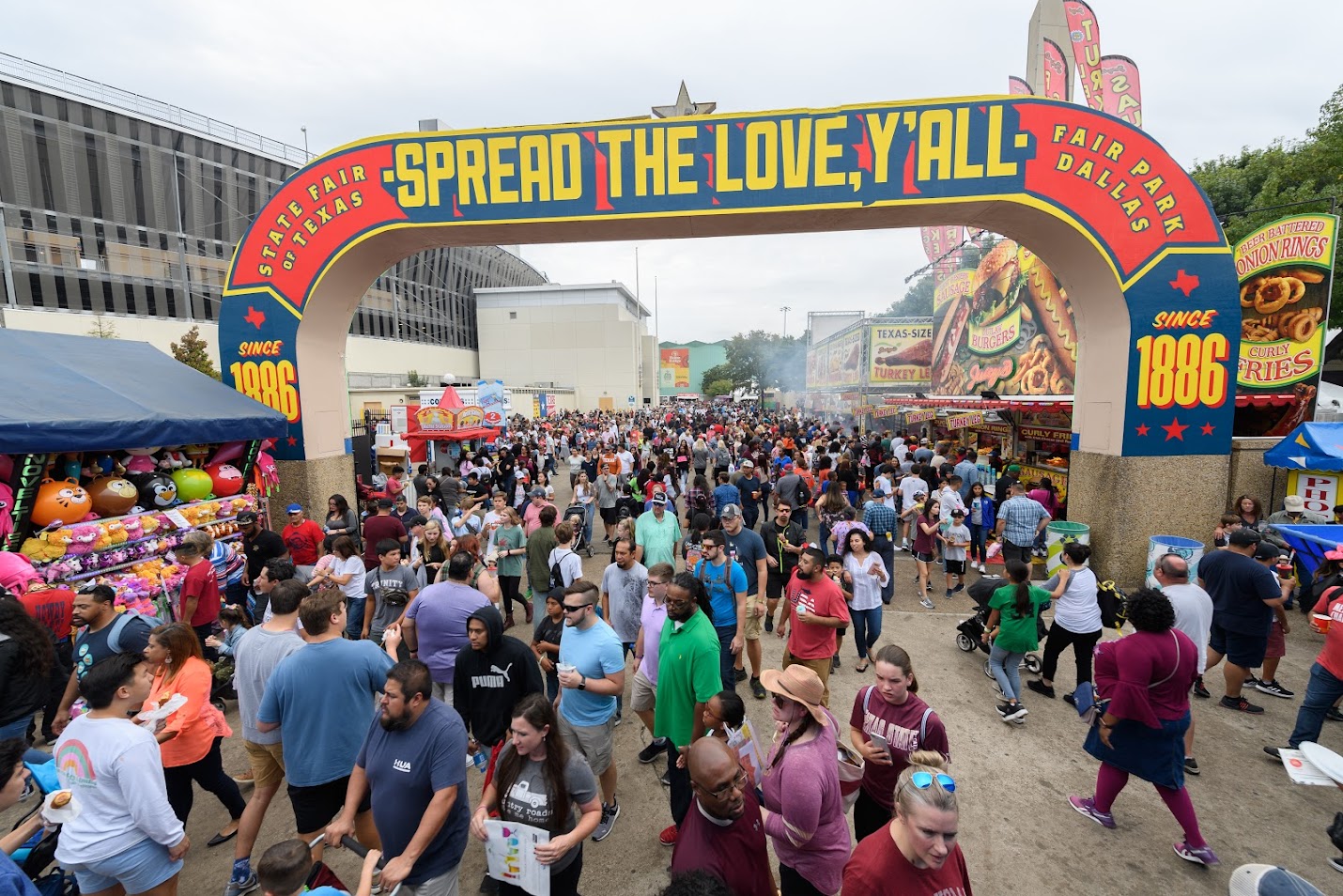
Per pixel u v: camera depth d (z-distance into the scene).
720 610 5.46
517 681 3.99
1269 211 16.89
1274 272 11.30
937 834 2.17
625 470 15.16
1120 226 8.86
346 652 3.63
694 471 18.66
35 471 6.27
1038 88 12.85
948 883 2.31
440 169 9.88
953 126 9.03
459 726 3.06
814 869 2.83
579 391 61.28
